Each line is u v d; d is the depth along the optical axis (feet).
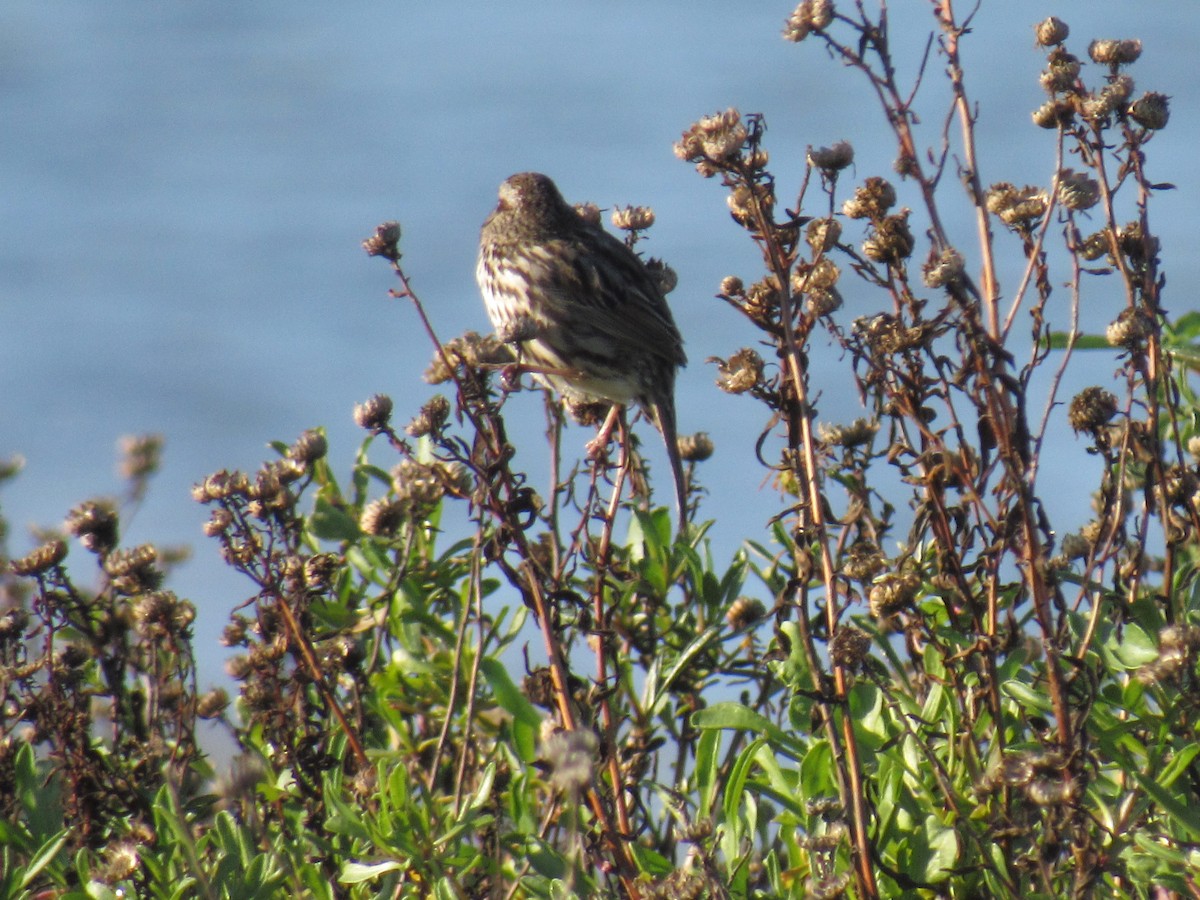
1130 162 24.56
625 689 28.86
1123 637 24.34
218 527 26.40
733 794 23.62
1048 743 22.34
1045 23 25.54
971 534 22.85
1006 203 24.66
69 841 26.20
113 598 28.35
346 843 25.12
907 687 24.95
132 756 27.94
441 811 24.76
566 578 29.12
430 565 31.09
